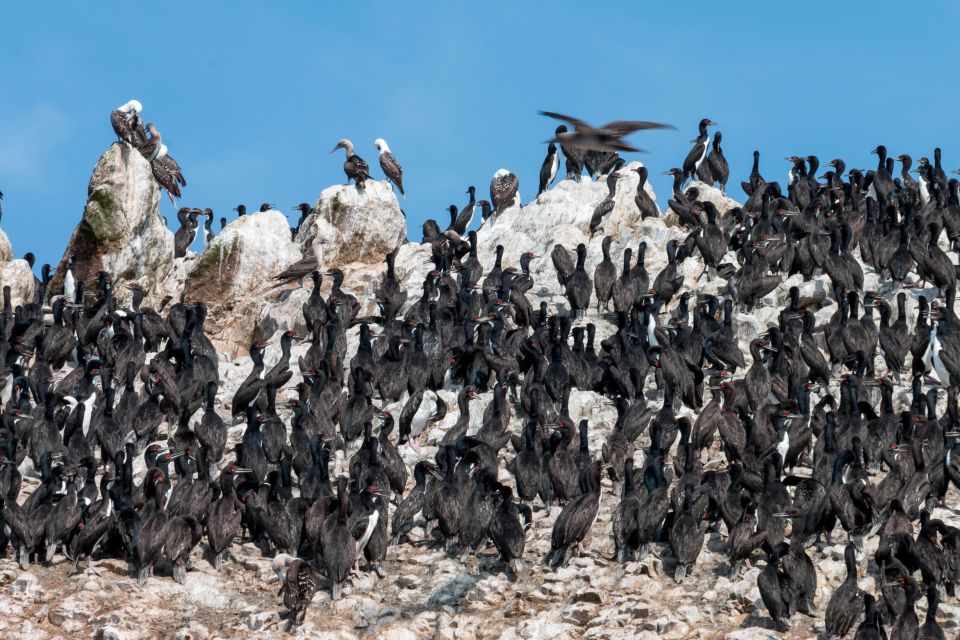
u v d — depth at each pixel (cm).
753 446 2836
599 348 3856
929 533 2481
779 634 2392
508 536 2638
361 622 2533
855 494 2588
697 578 2602
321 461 2856
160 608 2584
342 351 3797
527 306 3844
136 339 3738
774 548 2439
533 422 2952
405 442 3259
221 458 3178
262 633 2495
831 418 2814
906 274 3909
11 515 2689
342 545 2581
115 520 2706
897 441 2953
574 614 2502
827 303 3959
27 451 3275
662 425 3089
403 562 2761
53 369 3847
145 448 3234
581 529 2620
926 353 3406
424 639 2505
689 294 3828
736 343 3572
